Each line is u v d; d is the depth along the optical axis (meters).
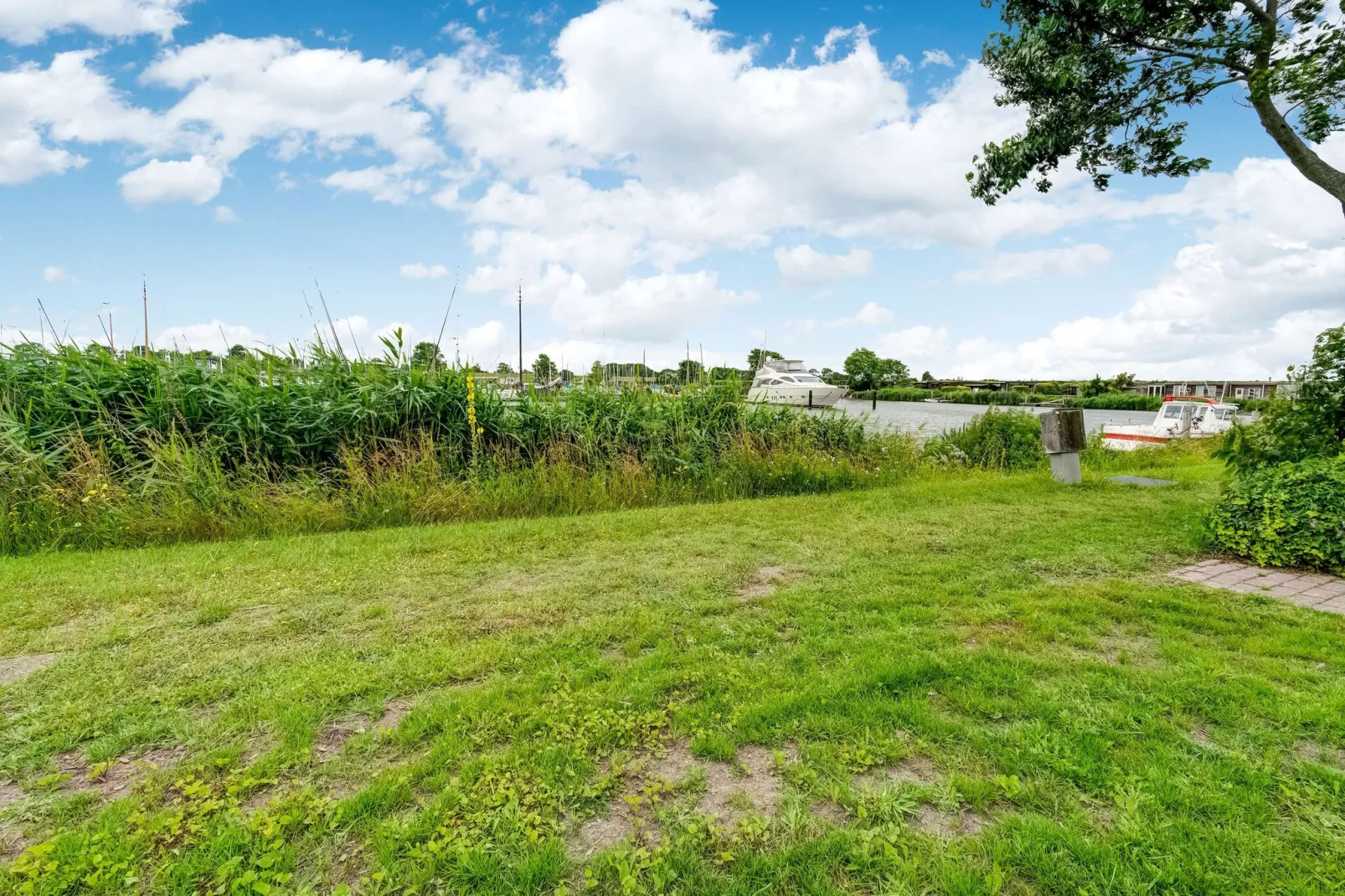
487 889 1.81
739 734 2.55
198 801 2.14
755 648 3.46
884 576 4.73
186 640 3.55
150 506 6.37
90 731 2.61
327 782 2.29
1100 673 3.03
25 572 4.89
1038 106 7.68
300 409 7.70
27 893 1.75
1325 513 4.78
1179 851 1.91
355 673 3.11
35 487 6.25
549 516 7.50
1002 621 3.77
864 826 2.05
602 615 3.98
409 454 7.70
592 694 2.88
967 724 2.61
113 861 1.88
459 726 2.61
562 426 9.02
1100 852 1.90
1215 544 5.40
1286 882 1.80
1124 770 2.29
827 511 7.36
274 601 4.22
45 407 7.07
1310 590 4.36
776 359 32.75
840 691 2.86
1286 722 2.60
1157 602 4.03
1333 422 5.98
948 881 1.81
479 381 9.10
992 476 11.02
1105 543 5.64
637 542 5.88
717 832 2.00
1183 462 13.67
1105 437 19.47
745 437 9.81
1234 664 3.16
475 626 3.77
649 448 9.34
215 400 7.51
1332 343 5.98
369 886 1.82
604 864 1.89
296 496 6.93
